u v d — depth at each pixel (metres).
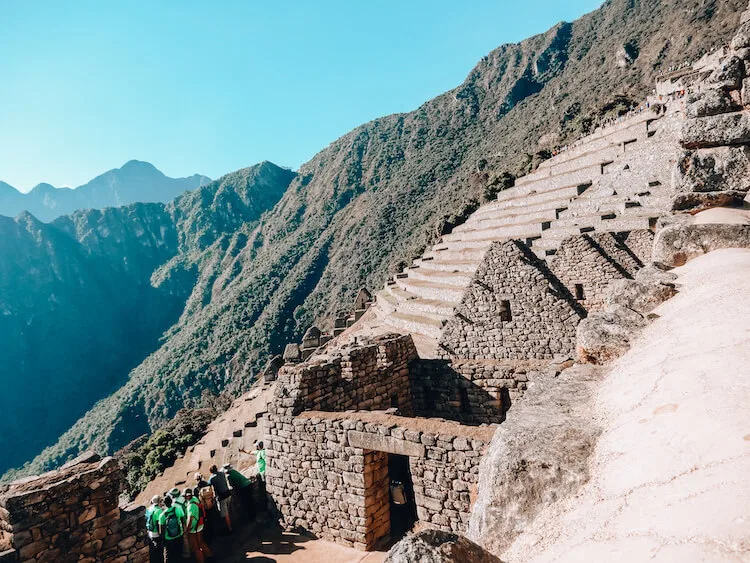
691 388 2.21
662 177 22.23
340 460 8.47
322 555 8.23
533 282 13.33
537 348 13.38
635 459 1.95
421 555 1.76
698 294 3.89
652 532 1.41
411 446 7.54
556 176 34.19
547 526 2.12
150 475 23.67
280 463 9.37
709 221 5.85
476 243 30.67
